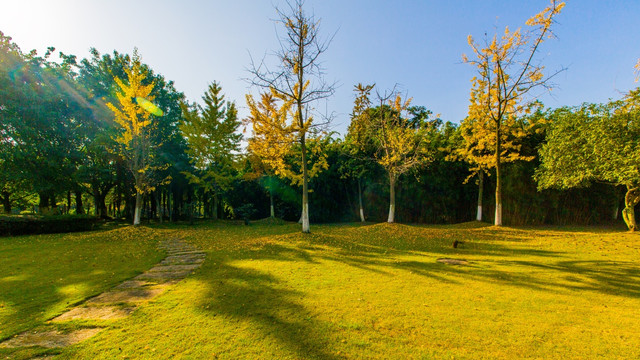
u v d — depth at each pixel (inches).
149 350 118.1
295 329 133.4
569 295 176.1
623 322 136.6
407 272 235.6
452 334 127.1
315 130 473.4
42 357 114.3
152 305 169.5
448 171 719.1
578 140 464.8
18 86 668.7
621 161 393.4
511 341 120.2
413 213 786.2
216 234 553.9
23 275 250.1
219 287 200.8
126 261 309.0
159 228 668.7
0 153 625.0
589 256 293.6
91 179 775.7
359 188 812.0
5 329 141.0
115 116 714.2
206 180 953.5
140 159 697.6
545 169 558.3
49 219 592.4
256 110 474.0
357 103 647.8
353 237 444.5
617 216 679.1
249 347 118.2
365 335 126.8
